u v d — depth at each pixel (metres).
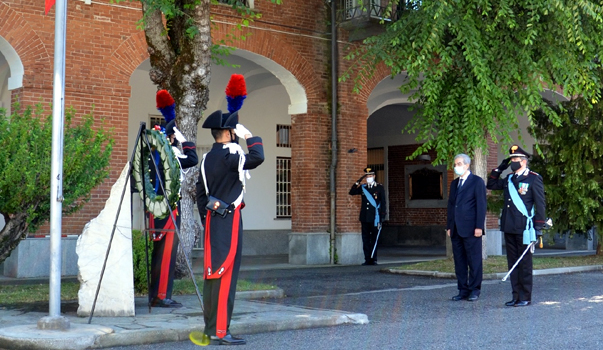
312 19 16.73
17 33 12.97
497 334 7.41
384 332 7.50
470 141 13.88
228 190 6.62
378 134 26.56
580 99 16.72
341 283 12.67
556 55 13.95
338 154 17.06
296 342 6.89
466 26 13.54
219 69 18.50
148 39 11.08
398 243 26.08
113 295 7.84
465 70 14.20
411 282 12.89
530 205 9.75
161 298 8.64
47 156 9.41
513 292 9.77
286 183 21.09
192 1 11.21
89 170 10.09
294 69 16.42
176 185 7.98
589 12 13.23
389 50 14.74
